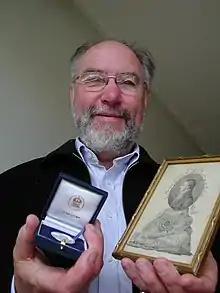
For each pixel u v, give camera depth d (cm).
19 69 165
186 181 74
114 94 101
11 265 91
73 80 111
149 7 159
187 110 218
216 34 167
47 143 171
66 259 66
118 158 101
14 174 106
